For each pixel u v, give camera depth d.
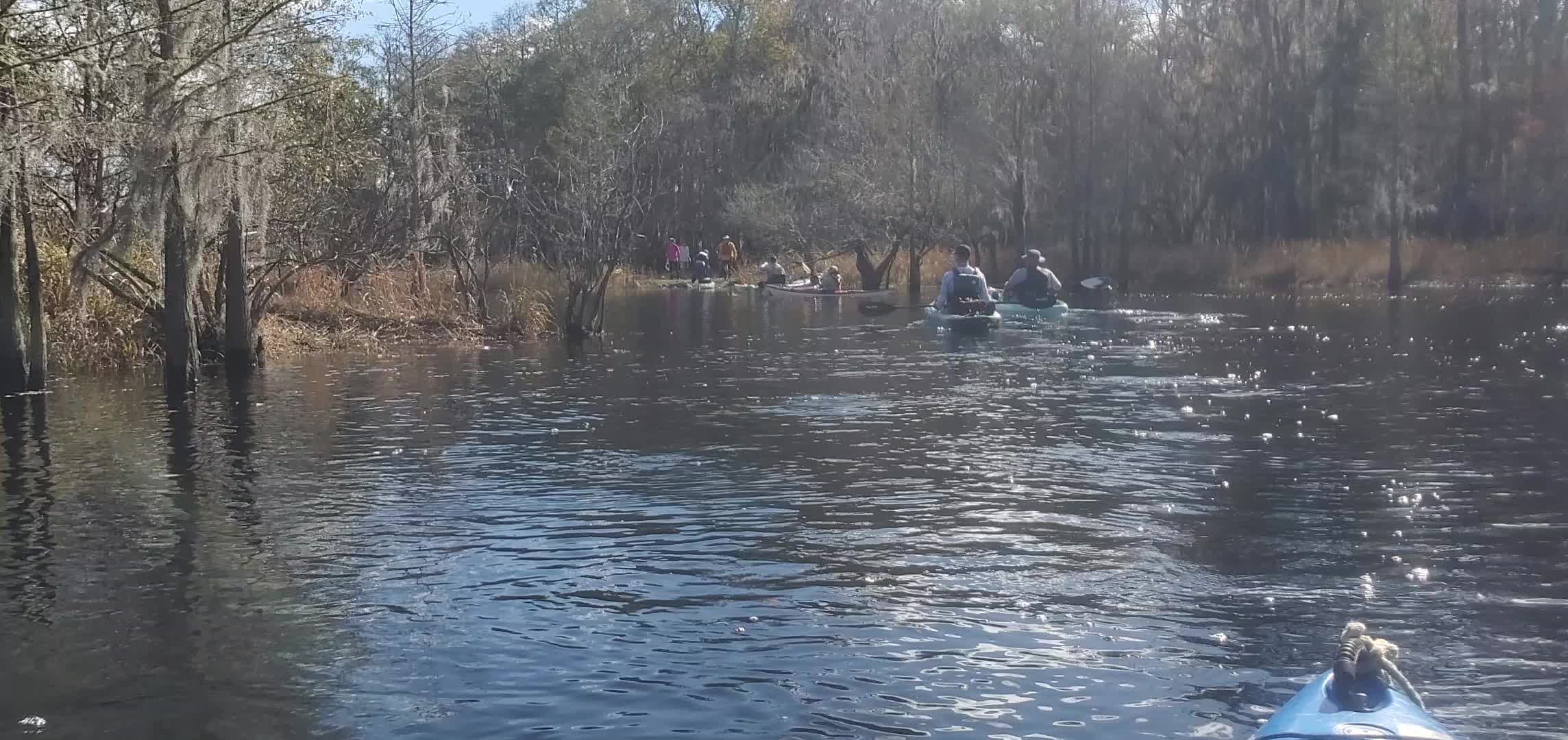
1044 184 41.78
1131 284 40.22
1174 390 14.55
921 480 9.62
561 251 24.56
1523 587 6.74
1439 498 8.81
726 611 6.51
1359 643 4.52
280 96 15.68
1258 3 41.88
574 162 28.08
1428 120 40.09
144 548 7.81
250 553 7.69
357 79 22.64
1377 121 38.78
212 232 15.48
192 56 14.10
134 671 5.72
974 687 5.48
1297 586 6.83
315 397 14.65
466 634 6.18
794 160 48.56
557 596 6.79
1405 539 7.73
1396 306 28.41
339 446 11.34
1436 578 6.92
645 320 27.31
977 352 19.30
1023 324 24.59
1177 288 39.25
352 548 7.79
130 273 17.20
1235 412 12.83
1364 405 13.13
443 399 14.37
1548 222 38.78
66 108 13.18
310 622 6.38
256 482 9.79
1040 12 40.97
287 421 12.79
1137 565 7.26
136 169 14.27
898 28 42.97
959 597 6.71
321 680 5.61
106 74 13.10
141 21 13.53
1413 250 37.84
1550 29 39.88
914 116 40.34
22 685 5.55
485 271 24.12
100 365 17.55
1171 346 19.83
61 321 17.59
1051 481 9.55
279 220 19.06
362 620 6.40
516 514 8.64
